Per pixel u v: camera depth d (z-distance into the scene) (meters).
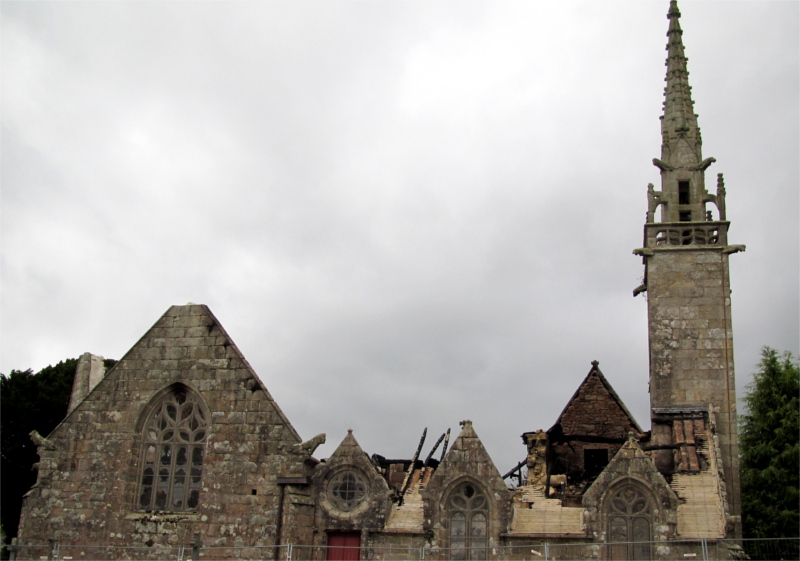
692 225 41.06
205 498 33.91
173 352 36.31
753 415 51.16
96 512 34.72
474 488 32.69
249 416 34.62
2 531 48.03
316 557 32.56
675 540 27.34
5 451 52.25
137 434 35.59
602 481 31.53
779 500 46.12
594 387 44.84
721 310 39.69
